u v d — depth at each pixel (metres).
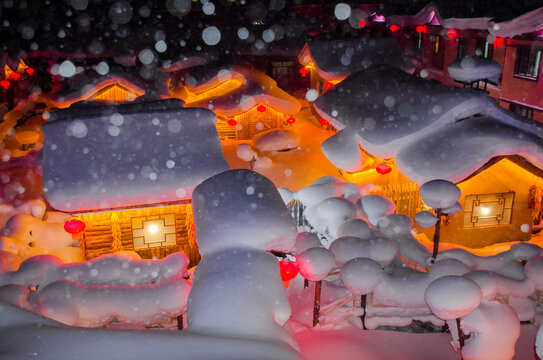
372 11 34.50
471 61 14.81
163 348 6.31
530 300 11.18
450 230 14.82
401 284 10.36
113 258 11.22
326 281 12.57
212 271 9.00
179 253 11.27
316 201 14.91
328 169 20.94
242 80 24.69
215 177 11.89
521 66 20.17
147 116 14.80
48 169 13.34
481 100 14.72
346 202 13.84
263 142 22.27
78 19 34.16
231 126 23.89
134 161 13.70
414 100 16.38
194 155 14.12
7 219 14.61
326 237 14.53
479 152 13.62
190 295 8.72
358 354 9.95
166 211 14.02
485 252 12.84
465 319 8.97
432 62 27.62
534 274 10.51
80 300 9.59
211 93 25.19
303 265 9.91
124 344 6.36
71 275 10.76
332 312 11.08
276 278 9.11
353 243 10.87
